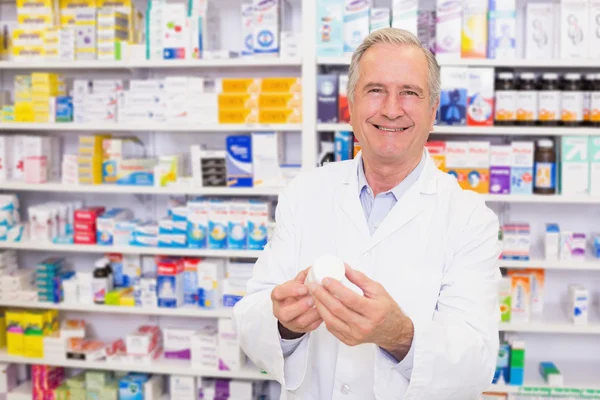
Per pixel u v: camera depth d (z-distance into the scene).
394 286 1.50
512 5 3.00
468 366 1.29
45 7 3.37
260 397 3.42
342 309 1.14
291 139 3.57
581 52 3.00
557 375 3.13
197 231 3.31
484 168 3.05
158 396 3.51
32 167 3.44
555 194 3.06
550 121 3.01
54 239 3.46
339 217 1.60
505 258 3.11
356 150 2.30
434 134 3.34
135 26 3.52
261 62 3.12
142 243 3.38
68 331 3.48
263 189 3.20
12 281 3.50
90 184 3.38
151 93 3.28
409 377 1.31
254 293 1.57
